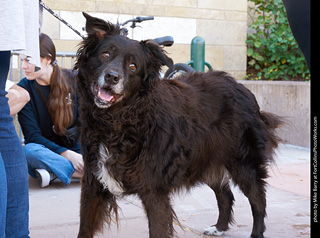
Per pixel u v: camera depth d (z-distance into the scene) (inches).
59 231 127.1
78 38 282.7
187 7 309.7
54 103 168.1
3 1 76.8
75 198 160.6
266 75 336.2
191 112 118.8
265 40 335.0
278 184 186.4
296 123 272.5
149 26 300.7
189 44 314.0
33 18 87.0
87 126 109.7
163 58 114.4
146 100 108.6
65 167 169.5
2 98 86.7
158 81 114.3
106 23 112.7
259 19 343.6
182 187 121.1
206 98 126.0
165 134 107.6
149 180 106.3
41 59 162.6
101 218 113.2
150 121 106.7
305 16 95.0
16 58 256.4
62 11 276.7
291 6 98.3
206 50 319.9
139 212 148.1
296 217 145.8
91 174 110.3
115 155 106.2
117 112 105.9
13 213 91.8
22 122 172.2
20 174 91.5
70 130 175.3
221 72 139.8
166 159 107.7
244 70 334.3
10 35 77.1
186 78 133.5
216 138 125.0
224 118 127.6
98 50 110.4
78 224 133.3
